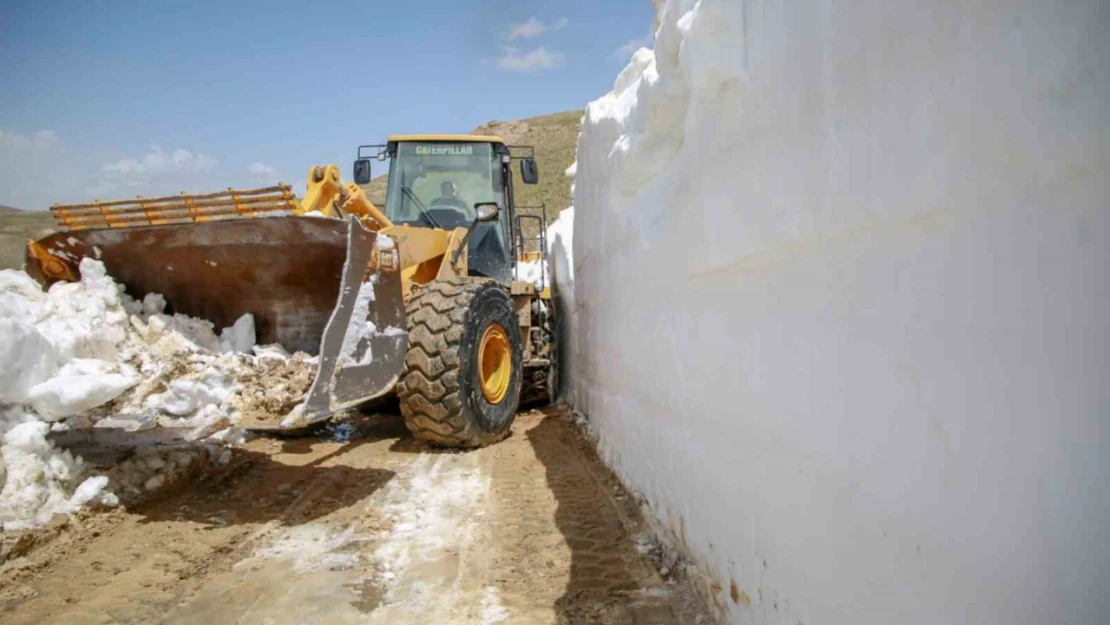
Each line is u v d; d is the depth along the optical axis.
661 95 2.95
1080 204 0.88
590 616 2.69
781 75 1.85
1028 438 0.98
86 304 4.10
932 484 1.21
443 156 7.31
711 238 2.50
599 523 3.72
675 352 3.11
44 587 2.93
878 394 1.39
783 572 1.92
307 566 3.20
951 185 1.13
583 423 6.13
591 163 5.50
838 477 1.58
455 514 3.90
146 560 3.21
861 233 1.46
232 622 2.69
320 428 6.01
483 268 7.11
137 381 4.10
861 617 1.49
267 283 4.71
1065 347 0.91
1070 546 0.91
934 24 1.17
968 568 1.12
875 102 1.37
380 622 2.69
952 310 1.15
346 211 5.74
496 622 2.67
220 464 4.68
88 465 3.84
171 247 4.46
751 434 2.17
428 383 5.16
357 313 4.06
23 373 3.37
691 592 2.80
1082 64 0.87
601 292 5.21
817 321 1.68
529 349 7.41
